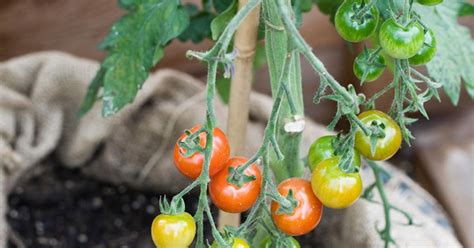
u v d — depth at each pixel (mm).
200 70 1380
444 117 1396
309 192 646
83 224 1153
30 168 1123
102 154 1151
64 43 1351
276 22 665
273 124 601
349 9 639
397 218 932
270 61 687
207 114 587
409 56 612
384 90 655
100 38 1359
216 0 806
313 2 812
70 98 1117
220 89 968
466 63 741
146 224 1161
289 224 643
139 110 1110
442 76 731
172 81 1118
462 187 1292
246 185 633
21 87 1119
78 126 1127
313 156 662
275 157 716
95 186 1193
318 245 1033
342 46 1347
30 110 1105
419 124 1385
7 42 1329
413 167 1376
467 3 748
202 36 854
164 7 760
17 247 1101
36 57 1120
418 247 899
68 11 1328
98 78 833
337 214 992
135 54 765
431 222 942
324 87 593
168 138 1111
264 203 638
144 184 1172
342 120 1374
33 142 1109
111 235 1146
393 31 606
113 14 1350
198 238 619
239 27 719
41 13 1322
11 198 1159
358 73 657
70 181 1189
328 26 1337
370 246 913
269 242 690
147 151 1133
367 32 642
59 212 1163
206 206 604
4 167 1064
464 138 1367
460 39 744
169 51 1351
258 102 1084
